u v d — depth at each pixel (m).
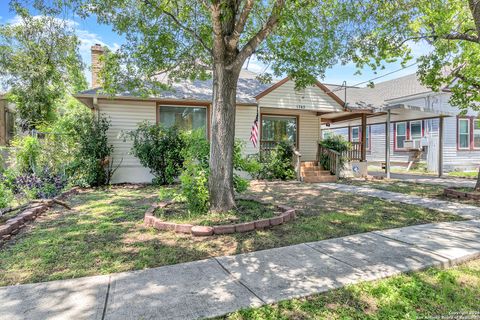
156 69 7.67
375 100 18.19
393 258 3.51
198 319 2.28
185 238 4.26
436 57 8.87
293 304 2.50
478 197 7.29
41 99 15.23
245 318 2.30
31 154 8.14
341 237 4.34
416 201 7.24
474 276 3.10
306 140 13.74
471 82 8.92
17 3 5.49
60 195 7.41
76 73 15.67
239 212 5.36
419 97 15.83
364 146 13.38
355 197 7.78
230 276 3.04
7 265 3.33
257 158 11.59
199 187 5.24
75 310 2.40
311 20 6.79
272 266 3.29
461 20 8.61
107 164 10.10
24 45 13.50
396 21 7.20
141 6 6.19
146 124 10.18
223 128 5.34
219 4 4.64
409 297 2.65
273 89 11.66
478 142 16.62
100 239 4.22
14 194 6.78
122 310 2.40
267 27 5.26
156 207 5.86
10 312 2.37
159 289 2.76
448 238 4.29
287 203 6.89
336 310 2.43
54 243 4.04
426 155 16.45
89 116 10.18
